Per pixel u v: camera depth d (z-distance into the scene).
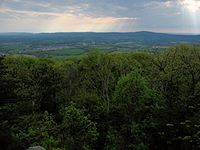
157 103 40.19
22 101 22.33
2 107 20.27
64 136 39.41
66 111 43.38
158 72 40.47
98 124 48.78
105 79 60.78
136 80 45.12
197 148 32.53
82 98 57.88
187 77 38.34
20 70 53.19
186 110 35.91
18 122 22.44
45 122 38.09
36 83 54.94
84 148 39.12
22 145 20.36
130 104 43.91
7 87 20.64
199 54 40.72
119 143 39.97
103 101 57.34
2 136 19.22
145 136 39.00
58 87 60.69
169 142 34.97
